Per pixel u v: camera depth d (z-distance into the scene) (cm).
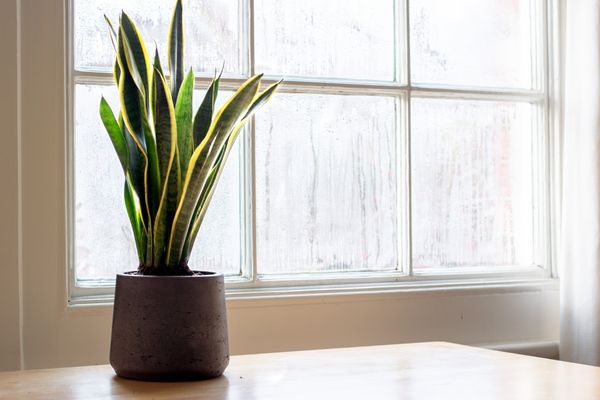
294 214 219
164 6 206
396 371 148
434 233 236
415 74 235
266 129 216
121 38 149
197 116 153
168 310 141
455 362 157
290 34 220
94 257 198
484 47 245
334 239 223
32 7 185
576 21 232
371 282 225
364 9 229
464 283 232
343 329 213
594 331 224
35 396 128
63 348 187
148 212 148
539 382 136
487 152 244
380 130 229
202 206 153
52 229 186
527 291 239
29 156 185
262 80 214
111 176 200
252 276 211
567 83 233
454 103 239
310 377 143
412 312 222
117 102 200
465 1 242
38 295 185
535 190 248
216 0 211
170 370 140
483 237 243
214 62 211
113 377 146
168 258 148
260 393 129
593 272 225
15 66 181
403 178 230
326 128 223
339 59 226
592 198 226
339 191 224
